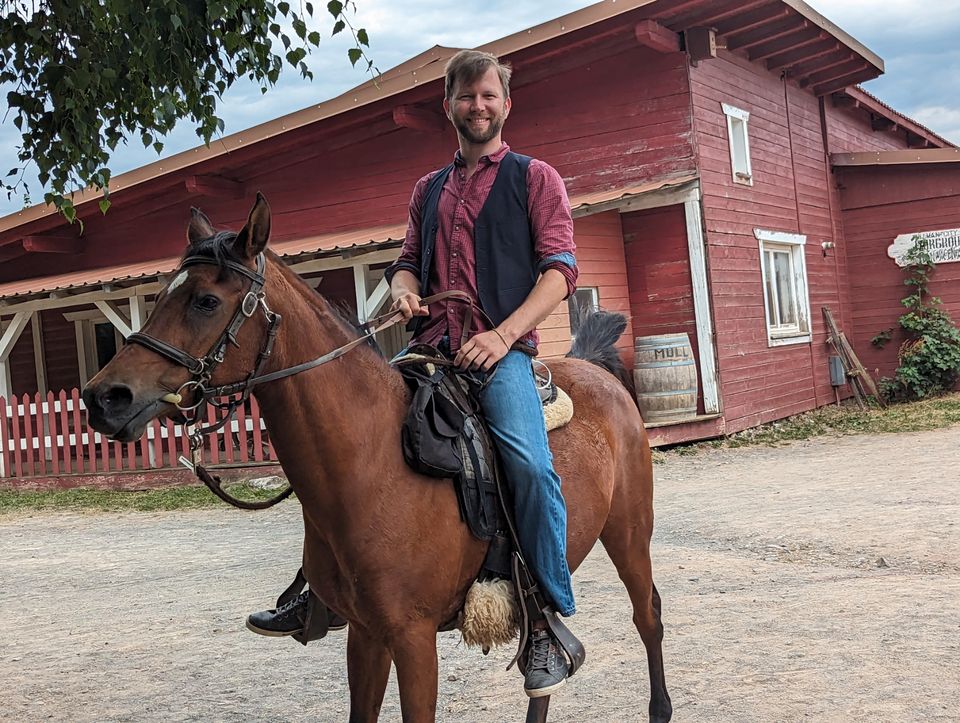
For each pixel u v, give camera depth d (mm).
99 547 8875
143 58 4668
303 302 2914
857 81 17734
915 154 17484
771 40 14797
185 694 4695
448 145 14633
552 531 3158
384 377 3088
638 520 3986
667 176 13336
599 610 5695
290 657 5230
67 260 18031
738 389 13984
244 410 11844
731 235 14086
